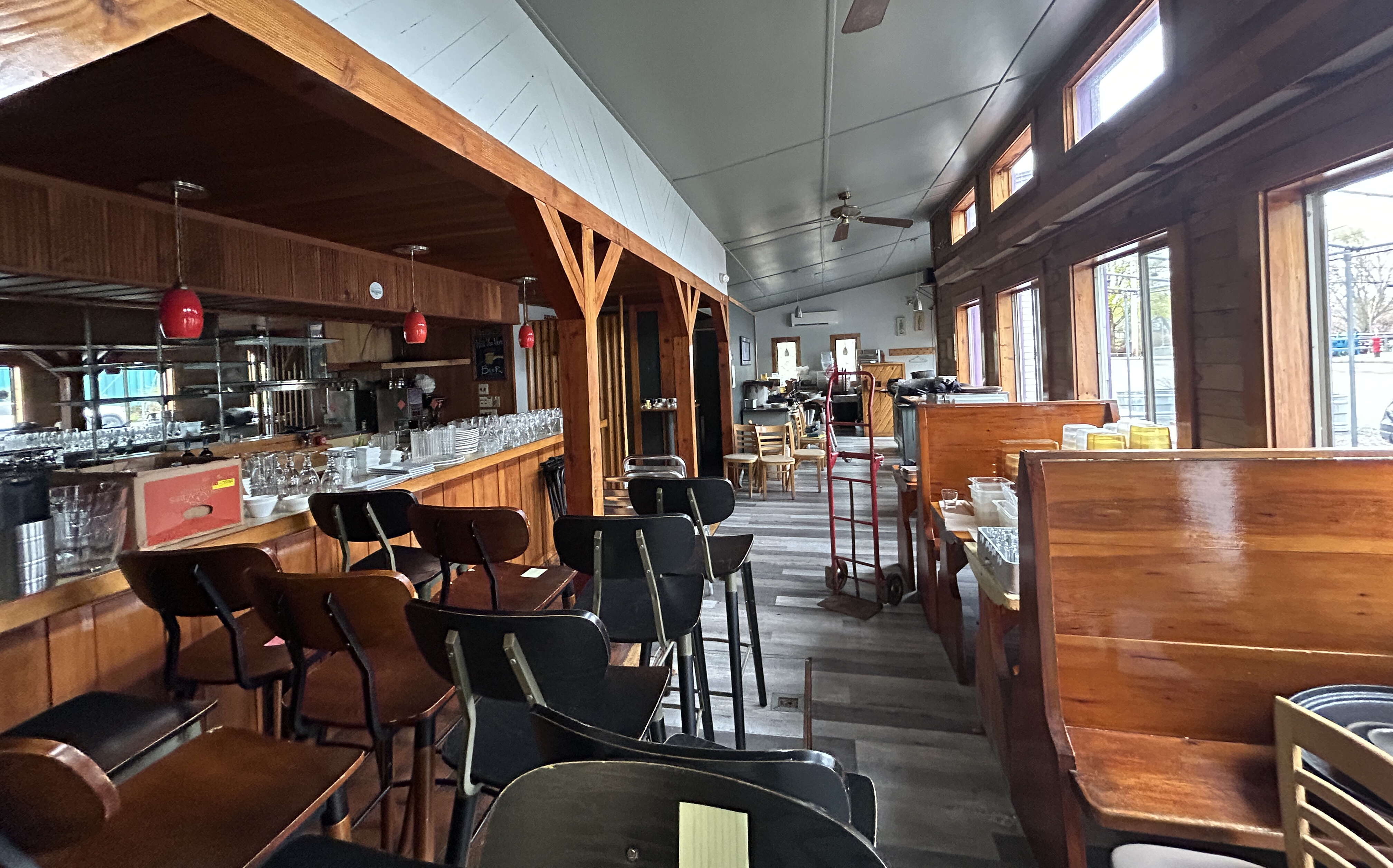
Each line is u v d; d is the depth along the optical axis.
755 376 11.92
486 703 1.44
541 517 4.42
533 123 2.43
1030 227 3.96
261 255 3.36
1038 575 1.42
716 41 2.63
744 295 9.88
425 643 1.17
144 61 1.59
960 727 2.29
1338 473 1.30
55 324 3.86
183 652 1.61
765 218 5.72
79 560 1.58
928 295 11.62
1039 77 3.74
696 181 4.53
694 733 1.88
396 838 1.72
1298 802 0.90
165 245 2.88
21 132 2.00
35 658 1.50
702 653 2.15
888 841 1.75
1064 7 2.92
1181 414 2.71
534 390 7.25
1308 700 1.14
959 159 5.02
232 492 2.01
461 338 6.84
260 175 2.52
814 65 2.96
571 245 2.89
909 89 3.45
